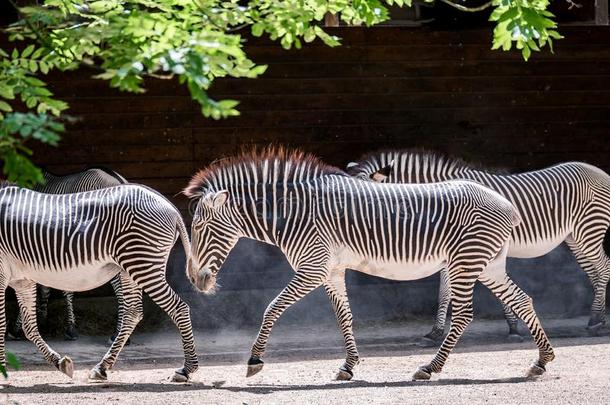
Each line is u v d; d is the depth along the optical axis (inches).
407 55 665.6
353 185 443.5
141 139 642.8
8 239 431.8
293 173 442.0
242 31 642.8
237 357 512.7
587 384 406.6
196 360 434.6
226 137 650.8
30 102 219.8
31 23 245.6
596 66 684.7
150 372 464.1
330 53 657.6
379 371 453.1
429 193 440.8
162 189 647.8
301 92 655.8
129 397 389.4
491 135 677.3
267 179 440.1
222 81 647.1
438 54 668.7
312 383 421.4
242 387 412.5
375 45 661.9
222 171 442.6
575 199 552.7
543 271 676.1
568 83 682.8
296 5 275.0
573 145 685.9
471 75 672.4
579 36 679.7
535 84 679.7
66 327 588.1
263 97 652.7
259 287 645.9
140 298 446.9
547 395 384.2
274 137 655.1
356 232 436.1
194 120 647.8
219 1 281.9
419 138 669.3
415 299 652.7
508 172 623.2
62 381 436.8
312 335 582.2
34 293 446.3
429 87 668.7
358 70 660.7
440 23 660.1
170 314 432.8
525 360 477.1
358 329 602.2
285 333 593.0
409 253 436.1
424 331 589.9
